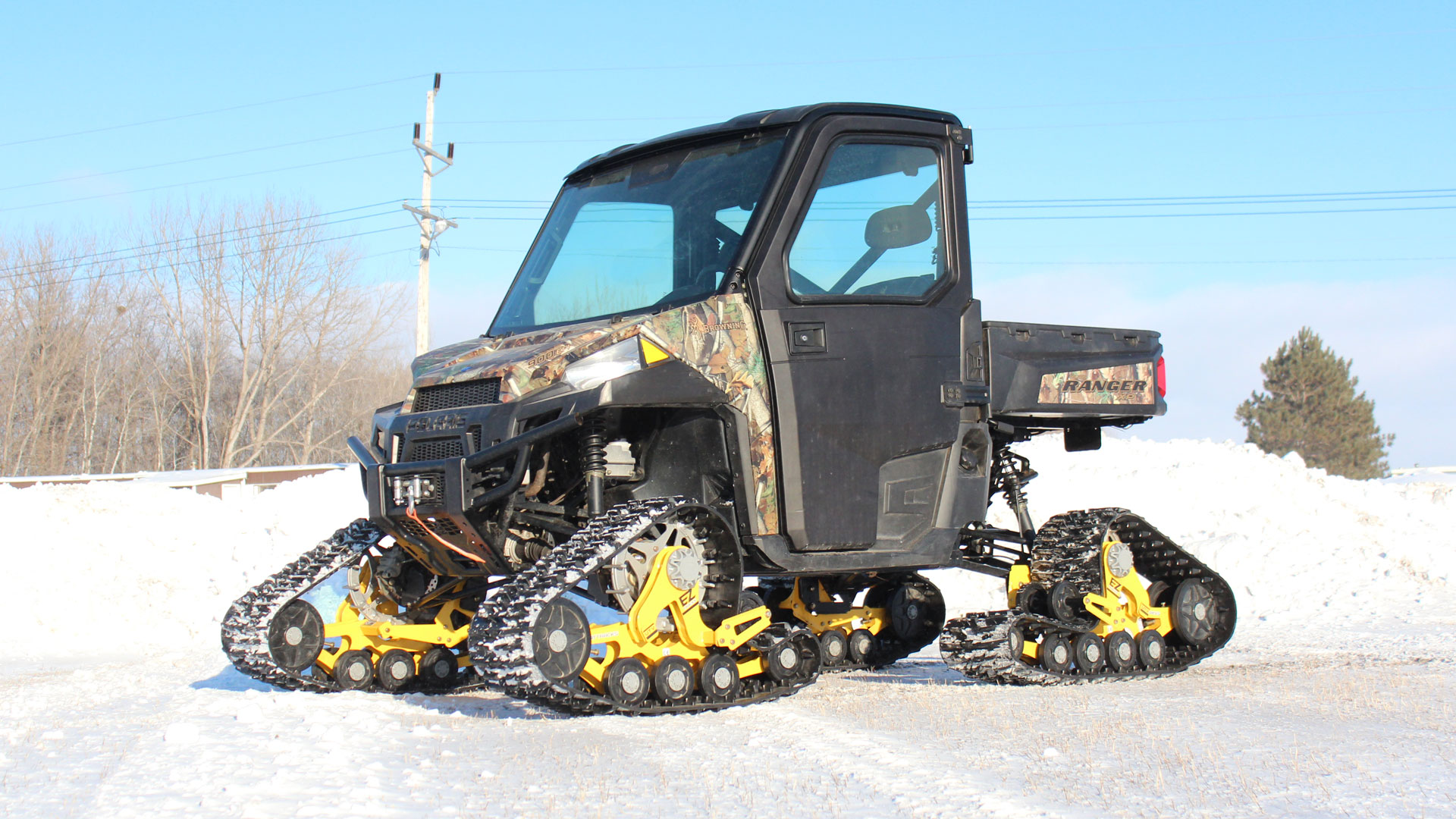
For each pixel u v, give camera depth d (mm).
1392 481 25000
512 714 5934
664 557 5875
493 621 5410
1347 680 7305
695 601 5980
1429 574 15047
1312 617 13023
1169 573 8242
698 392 5961
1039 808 3848
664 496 6281
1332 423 54250
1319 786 4203
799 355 6270
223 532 15727
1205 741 5109
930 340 6746
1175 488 18375
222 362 45656
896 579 8914
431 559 6629
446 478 5902
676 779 4207
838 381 6371
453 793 3928
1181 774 4402
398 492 6125
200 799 3781
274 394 45406
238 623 6699
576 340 5945
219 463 45438
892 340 6586
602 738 5043
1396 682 7234
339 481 17859
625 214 6961
